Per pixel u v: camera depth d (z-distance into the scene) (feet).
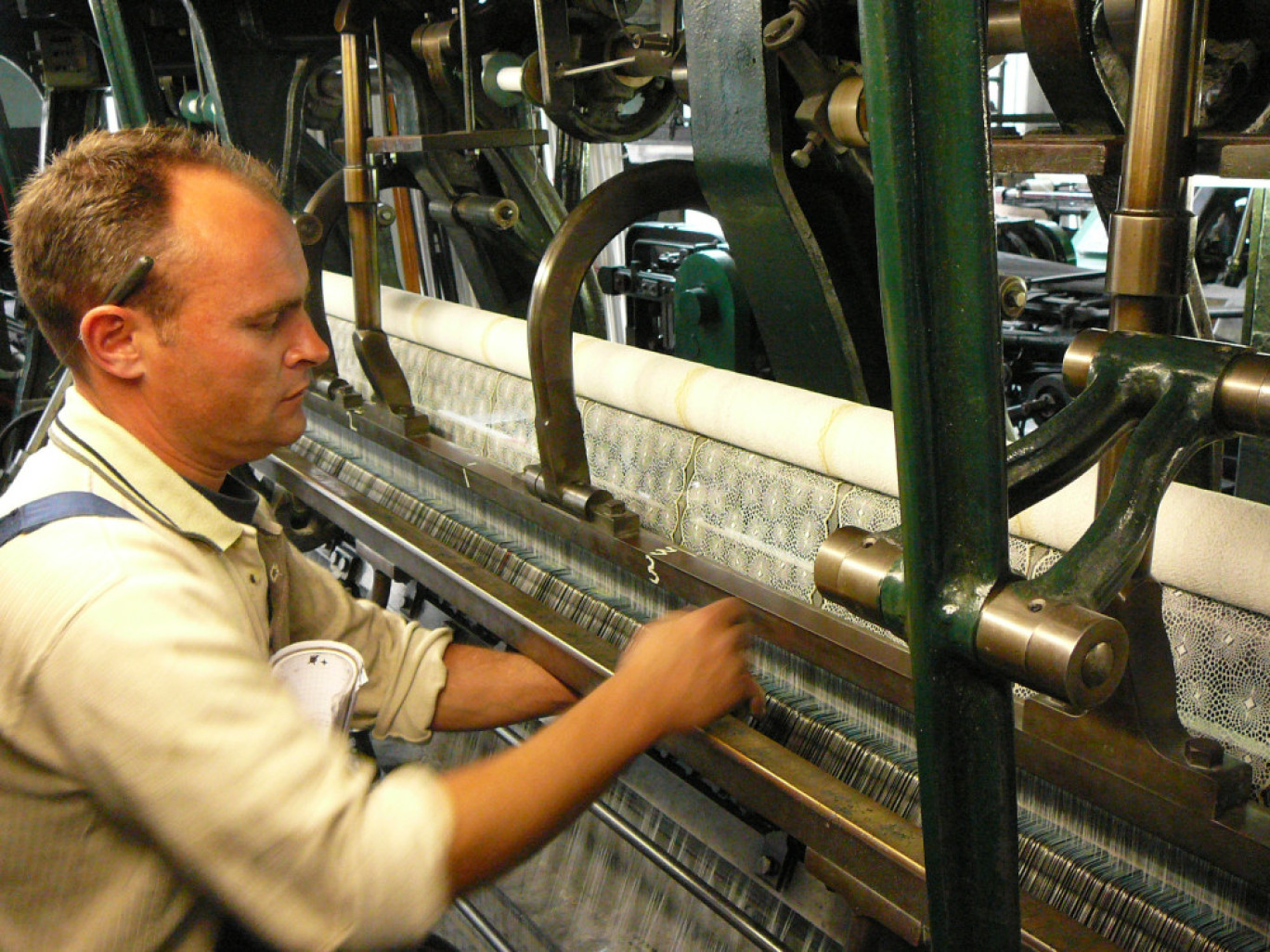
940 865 2.45
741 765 3.98
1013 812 2.48
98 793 2.75
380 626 4.58
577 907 6.20
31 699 2.72
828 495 4.88
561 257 5.26
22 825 2.86
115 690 2.64
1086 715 3.15
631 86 6.27
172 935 3.06
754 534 5.31
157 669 2.64
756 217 5.22
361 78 6.89
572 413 5.38
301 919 2.66
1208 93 3.53
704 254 7.50
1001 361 2.18
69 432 3.19
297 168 10.10
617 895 6.01
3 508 3.10
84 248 2.95
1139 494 2.46
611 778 3.20
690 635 3.56
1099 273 10.04
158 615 2.72
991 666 2.24
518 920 6.31
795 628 4.25
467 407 7.64
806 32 4.76
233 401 3.21
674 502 5.74
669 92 6.56
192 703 2.64
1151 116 2.65
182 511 3.24
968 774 2.40
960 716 2.36
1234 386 2.49
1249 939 3.45
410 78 7.74
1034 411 7.88
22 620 2.72
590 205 5.34
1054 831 4.09
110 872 2.95
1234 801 2.93
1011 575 2.30
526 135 6.63
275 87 9.47
